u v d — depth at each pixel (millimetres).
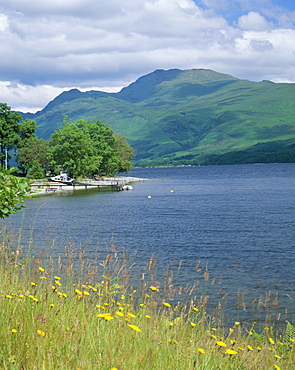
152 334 6082
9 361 4430
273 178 189625
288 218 57188
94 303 7664
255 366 6379
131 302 8516
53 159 131500
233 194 105500
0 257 8703
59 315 6285
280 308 17438
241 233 44438
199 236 42438
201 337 6797
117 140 191000
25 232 22219
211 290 21156
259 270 27203
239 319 15188
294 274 25859
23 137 138875
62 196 102438
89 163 134000
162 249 35062
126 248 35000
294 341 8430
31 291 7316
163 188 134375
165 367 5199
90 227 48562
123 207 75500
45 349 4941
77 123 162750
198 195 103875
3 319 5551
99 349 5004
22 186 9719
